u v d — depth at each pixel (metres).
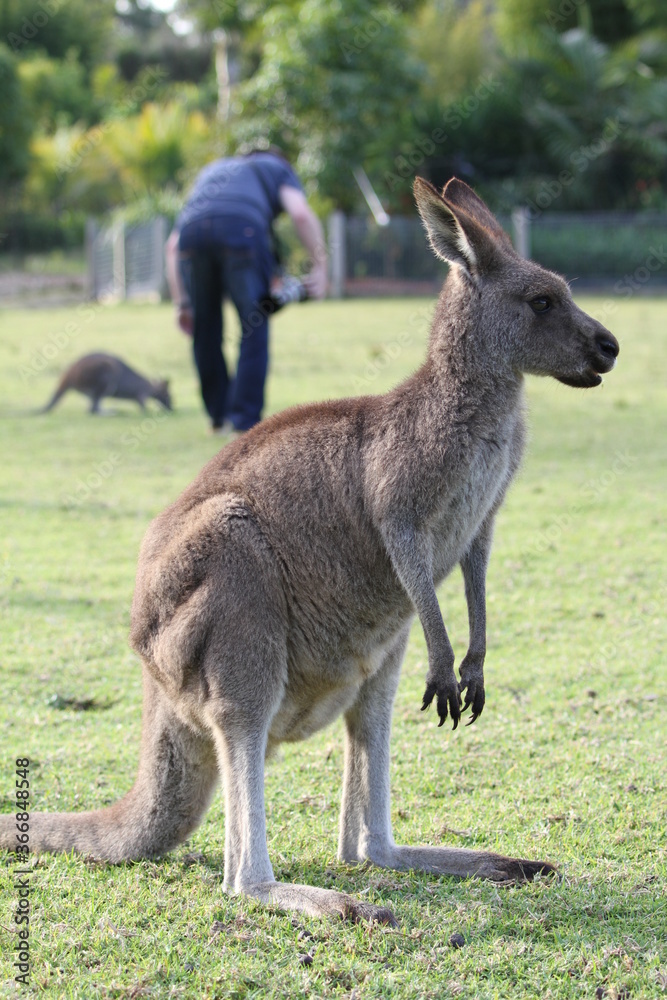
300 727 3.37
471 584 3.47
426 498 3.22
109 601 5.62
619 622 5.36
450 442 3.25
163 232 23.39
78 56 39.59
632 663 4.88
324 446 3.30
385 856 3.29
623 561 6.18
